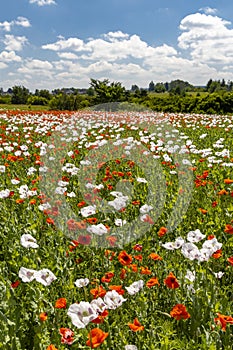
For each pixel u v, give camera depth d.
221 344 2.72
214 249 3.24
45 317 2.67
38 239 4.50
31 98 57.19
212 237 3.61
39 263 3.78
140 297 3.20
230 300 3.46
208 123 20.03
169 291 3.43
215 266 3.90
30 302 3.05
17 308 2.80
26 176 7.88
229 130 16.64
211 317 2.90
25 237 3.24
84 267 4.07
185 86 81.19
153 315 3.19
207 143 12.78
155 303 3.33
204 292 3.13
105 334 2.19
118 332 2.82
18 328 2.70
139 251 4.21
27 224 4.89
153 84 102.38
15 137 14.49
